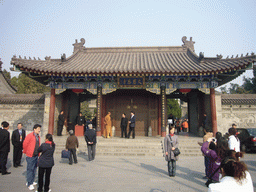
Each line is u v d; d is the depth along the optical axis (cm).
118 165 1177
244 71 1705
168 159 924
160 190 754
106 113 2230
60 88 1927
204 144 809
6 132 973
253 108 2261
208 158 832
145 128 2200
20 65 1680
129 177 926
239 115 2273
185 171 1039
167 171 1037
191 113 2536
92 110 6244
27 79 4409
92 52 2494
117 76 1892
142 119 2220
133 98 2261
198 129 2155
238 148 826
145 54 2403
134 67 1856
